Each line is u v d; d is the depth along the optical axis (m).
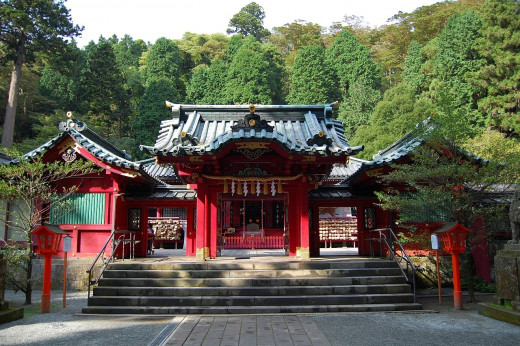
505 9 35.88
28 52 38.62
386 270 12.73
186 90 61.91
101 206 15.79
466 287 15.41
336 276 12.57
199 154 13.51
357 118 50.06
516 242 10.62
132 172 15.02
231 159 14.95
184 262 13.32
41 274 15.25
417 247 15.77
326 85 58.53
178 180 20.98
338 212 30.38
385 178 14.14
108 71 48.25
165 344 7.99
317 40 80.50
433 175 12.60
